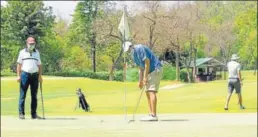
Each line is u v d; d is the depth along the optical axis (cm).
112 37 3488
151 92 991
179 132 721
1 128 830
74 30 4228
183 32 5750
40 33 4969
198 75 6134
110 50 3456
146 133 701
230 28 7219
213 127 815
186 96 2348
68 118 1141
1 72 4559
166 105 1838
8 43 4950
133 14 4888
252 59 7150
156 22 4991
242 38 7294
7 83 3916
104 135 666
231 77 1655
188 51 6075
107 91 3067
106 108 1812
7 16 5112
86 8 4516
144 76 982
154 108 992
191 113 1378
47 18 5197
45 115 1324
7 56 4794
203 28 6762
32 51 1128
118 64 3316
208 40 7062
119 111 1611
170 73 5016
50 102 2227
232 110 1603
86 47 3800
